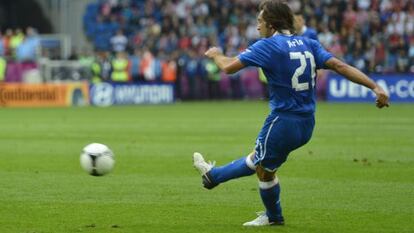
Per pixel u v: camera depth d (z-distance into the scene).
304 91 27.92
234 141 61.56
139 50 134.12
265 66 27.67
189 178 41.91
